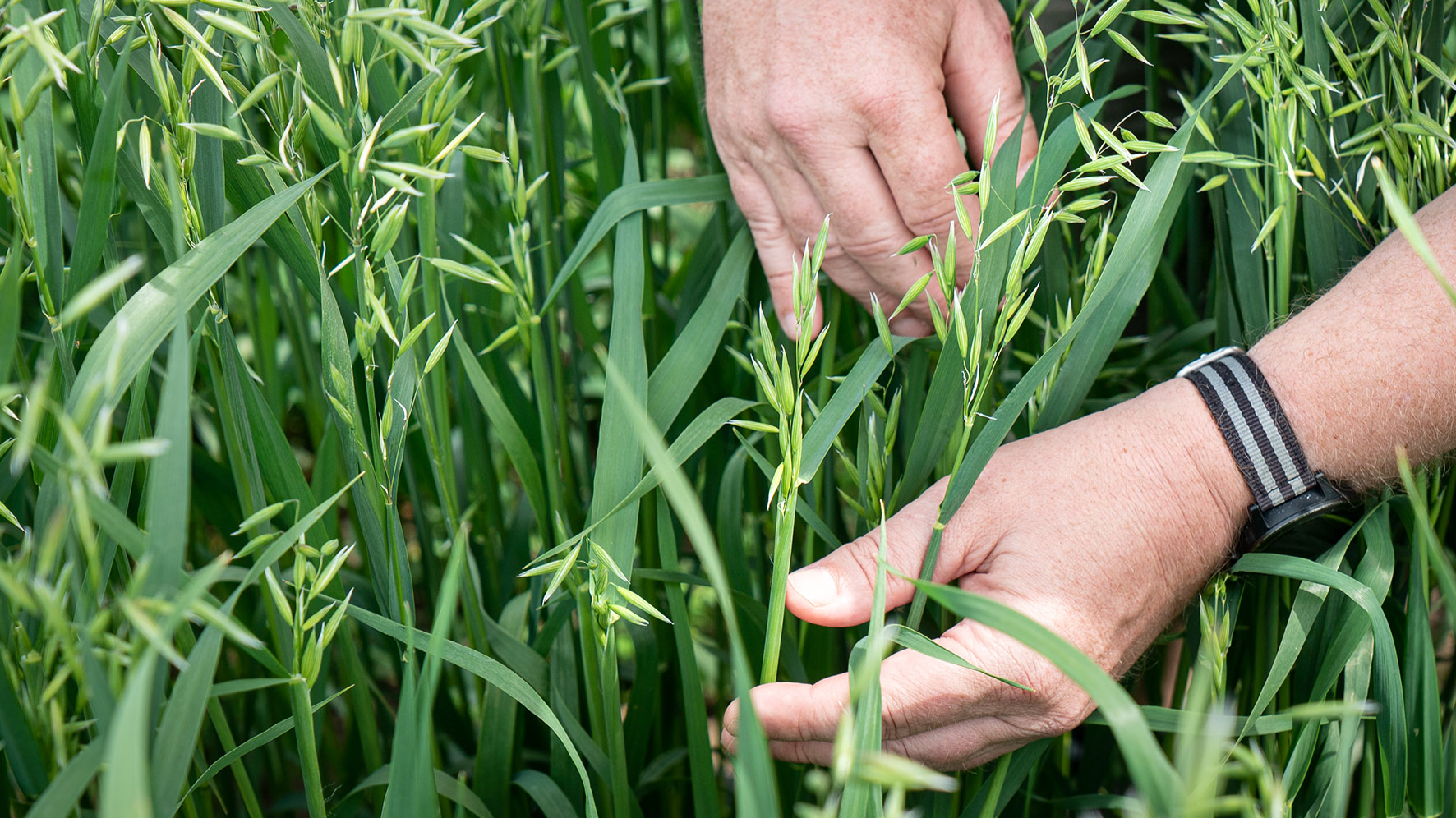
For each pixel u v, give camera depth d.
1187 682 0.85
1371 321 0.72
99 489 0.58
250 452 0.72
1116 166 0.70
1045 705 0.72
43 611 0.60
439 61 0.70
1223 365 0.74
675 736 0.93
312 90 0.68
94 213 0.67
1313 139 0.77
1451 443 0.73
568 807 0.80
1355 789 0.84
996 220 0.71
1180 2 0.86
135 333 0.64
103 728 0.61
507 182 0.75
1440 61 0.79
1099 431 0.74
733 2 0.80
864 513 0.75
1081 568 0.72
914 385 0.81
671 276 1.02
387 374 0.79
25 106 0.63
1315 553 0.80
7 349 0.62
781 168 0.80
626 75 0.89
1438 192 0.76
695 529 0.54
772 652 0.70
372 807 0.86
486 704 0.80
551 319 0.87
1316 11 0.76
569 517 0.90
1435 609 0.89
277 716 0.89
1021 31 0.86
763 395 0.82
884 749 0.75
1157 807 0.54
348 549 0.66
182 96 0.67
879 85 0.77
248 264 0.95
